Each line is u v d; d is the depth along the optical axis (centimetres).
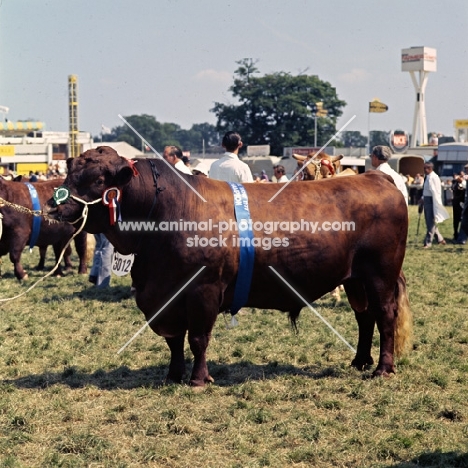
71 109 6988
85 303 1098
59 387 674
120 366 754
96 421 588
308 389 664
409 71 7150
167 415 592
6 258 1666
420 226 2603
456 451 521
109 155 650
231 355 801
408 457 516
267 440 544
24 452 525
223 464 502
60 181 1315
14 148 6056
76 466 497
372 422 582
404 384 672
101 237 1221
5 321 969
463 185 1959
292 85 7156
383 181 714
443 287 1225
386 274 697
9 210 1248
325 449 524
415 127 7175
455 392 659
